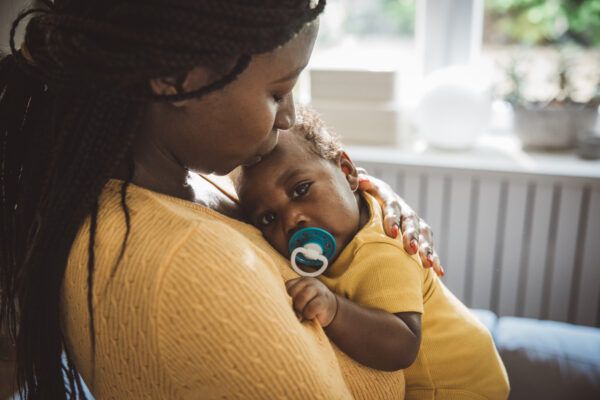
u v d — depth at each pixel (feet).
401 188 6.32
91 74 1.84
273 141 2.30
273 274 2.09
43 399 2.29
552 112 6.26
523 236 6.10
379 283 2.55
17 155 2.30
